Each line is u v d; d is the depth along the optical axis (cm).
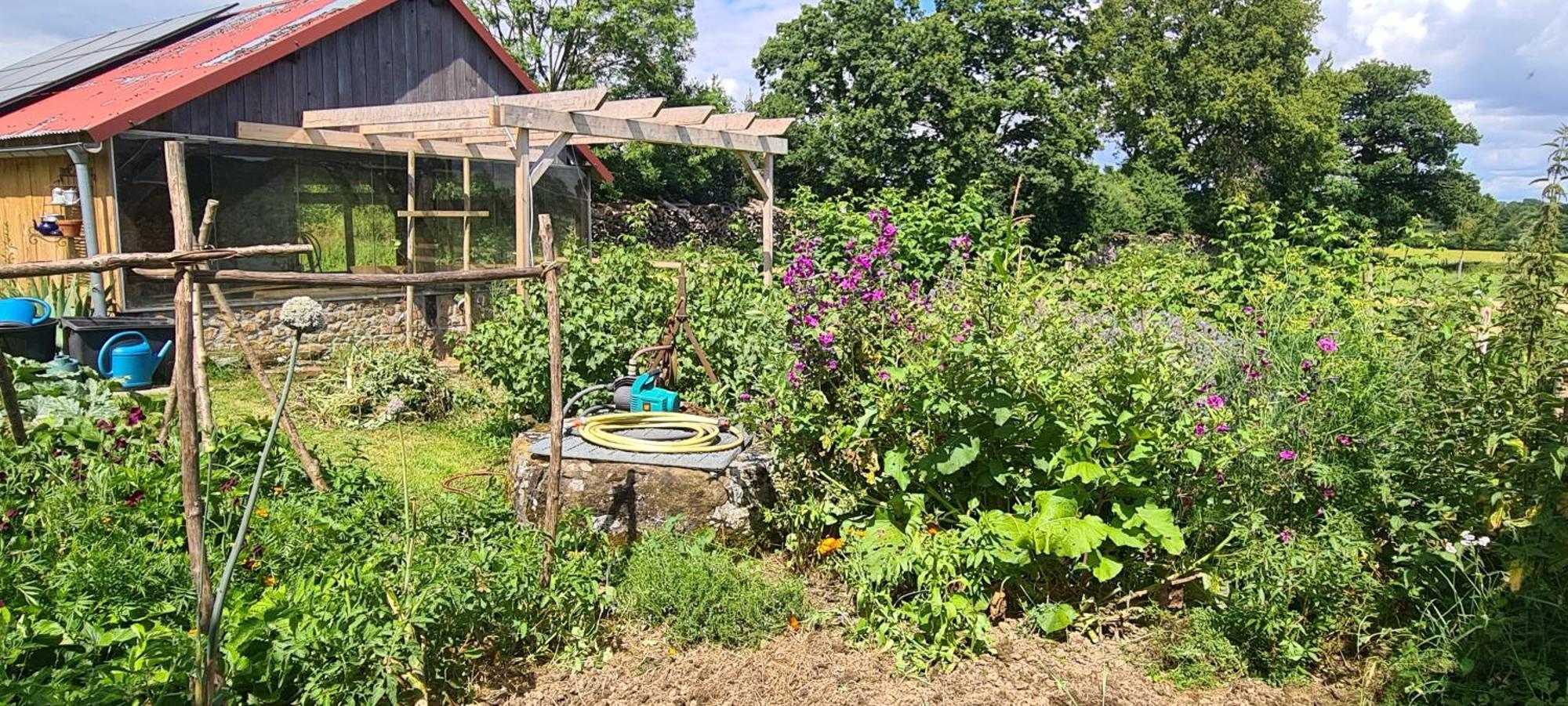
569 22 2583
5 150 984
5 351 844
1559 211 350
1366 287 644
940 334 410
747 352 598
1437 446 382
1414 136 4788
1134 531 403
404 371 797
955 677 366
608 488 468
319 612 320
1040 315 444
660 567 414
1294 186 3894
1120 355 398
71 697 265
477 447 699
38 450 442
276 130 1006
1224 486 411
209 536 386
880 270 452
